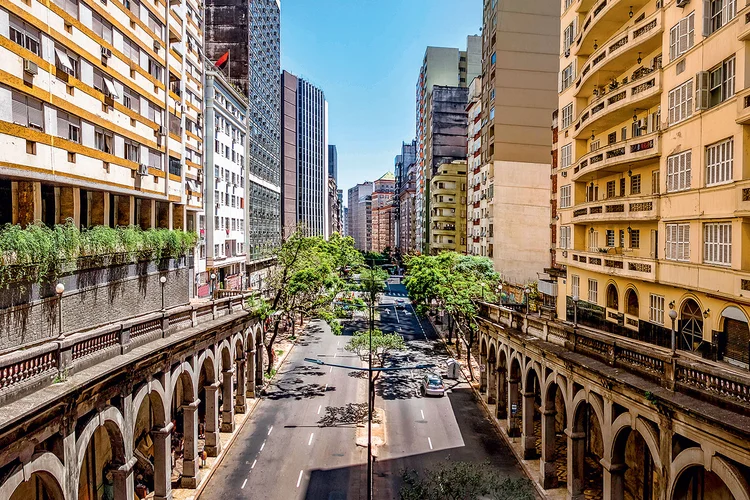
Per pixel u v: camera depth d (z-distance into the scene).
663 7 21.20
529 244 55.59
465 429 28.19
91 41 21.36
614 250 26.73
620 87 24.02
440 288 40.06
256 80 67.06
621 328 25.39
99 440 19.83
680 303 20.44
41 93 17.97
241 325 29.47
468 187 71.62
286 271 36.59
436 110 91.50
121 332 16.59
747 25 15.72
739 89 16.34
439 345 49.53
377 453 24.92
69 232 17.95
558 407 29.08
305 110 122.06
